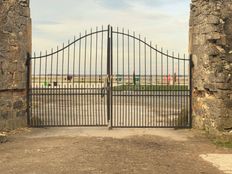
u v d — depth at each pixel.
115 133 13.18
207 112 13.15
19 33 13.57
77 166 8.45
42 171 8.08
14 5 13.22
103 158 9.19
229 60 12.84
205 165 8.71
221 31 12.98
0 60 12.55
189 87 14.53
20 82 13.67
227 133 12.34
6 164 8.71
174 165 8.66
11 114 13.23
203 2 13.45
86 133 13.18
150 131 13.70
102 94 14.56
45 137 12.33
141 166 8.52
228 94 12.56
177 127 14.19
